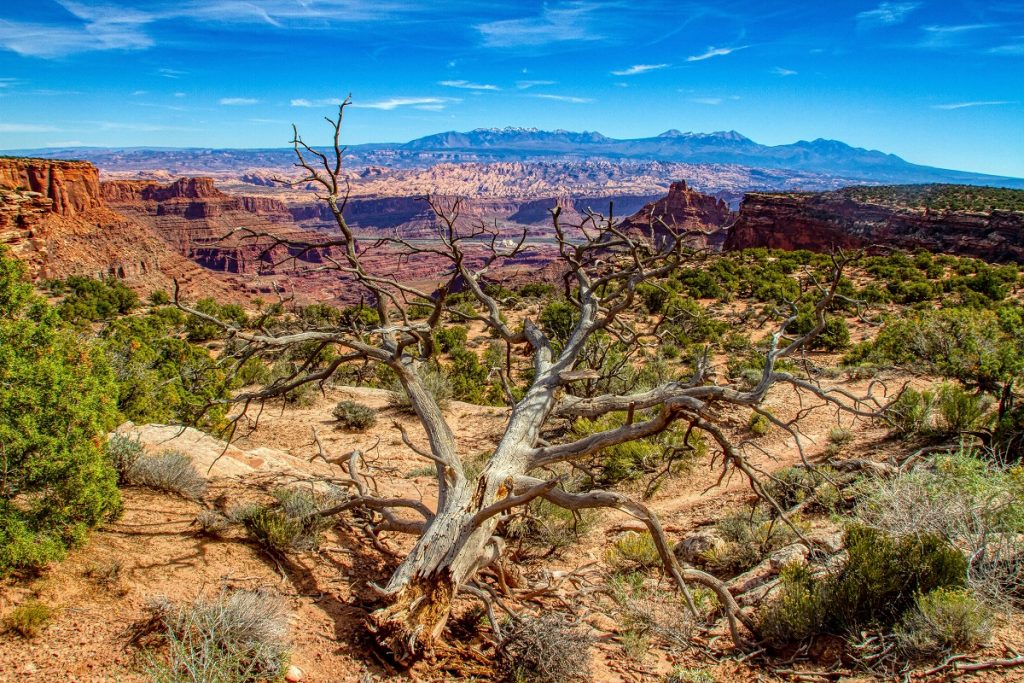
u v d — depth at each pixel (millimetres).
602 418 14367
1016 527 6672
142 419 13289
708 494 11484
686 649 6391
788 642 6238
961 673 5156
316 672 5375
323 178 7234
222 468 9586
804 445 13727
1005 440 9898
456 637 6230
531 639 5578
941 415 12781
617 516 10797
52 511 6035
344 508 7652
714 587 6422
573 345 7961
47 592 5566
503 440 7059
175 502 7855
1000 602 5914
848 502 9539
